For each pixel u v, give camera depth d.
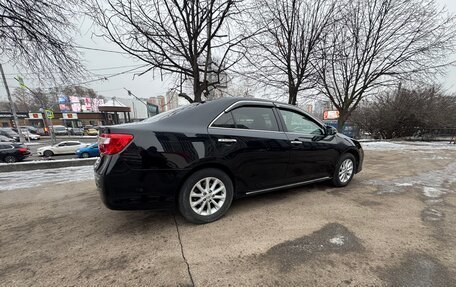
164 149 2.27
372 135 20.48
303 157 3.25
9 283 1.66
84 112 45.41
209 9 5.70
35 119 45.06
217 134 2.54
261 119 2.96
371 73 10.70
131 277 1.73
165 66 6.59
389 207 3.05
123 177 2.13
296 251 2.04
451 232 2.40
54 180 4.64
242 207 3.02
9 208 3.11
